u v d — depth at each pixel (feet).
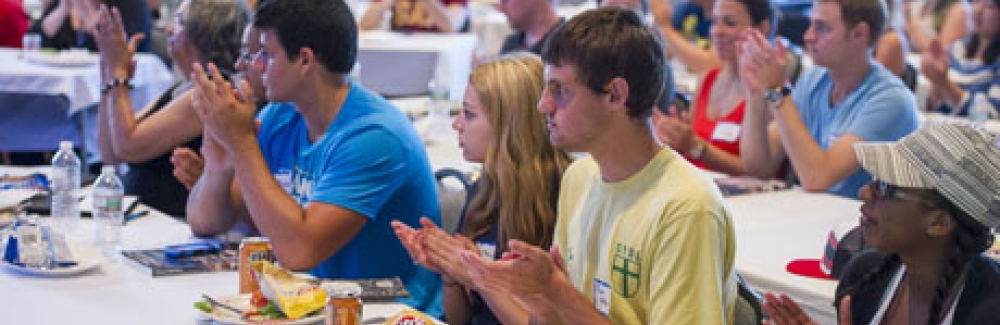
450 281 11.46
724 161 17.65
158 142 15.81
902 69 23.76
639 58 8.47
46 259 11.13
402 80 30.22
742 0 18.79
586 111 8.57
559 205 9.88
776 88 16.19
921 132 8.48
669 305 8.38
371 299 10.37
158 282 10.87
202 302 9.85
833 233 11.93
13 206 13.43
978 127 8.62
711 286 8.30
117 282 10.86
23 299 10.28
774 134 17.71
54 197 13.24
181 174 14.24
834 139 16.52
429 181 12.44
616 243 8.89
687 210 8.38
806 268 11.93
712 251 8.33
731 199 15.44
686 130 17.39
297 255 11.34
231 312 9.60
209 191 12.84
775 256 12.50
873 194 8.59
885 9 16.33
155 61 26.99
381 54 29.84
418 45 30.48
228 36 15.35
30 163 26.81
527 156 10.96
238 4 15.52
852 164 15.94
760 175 17.39
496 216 11.41
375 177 11.76
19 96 25.86
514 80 10.96
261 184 11.29
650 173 8.76
